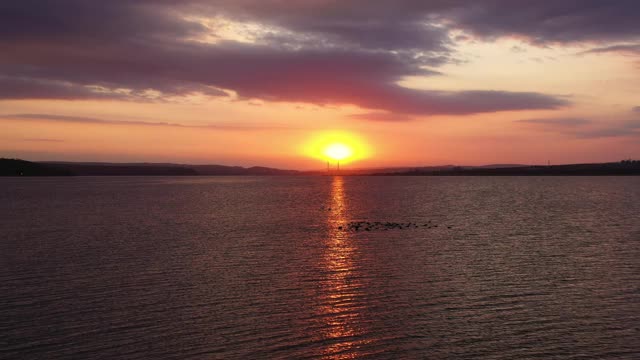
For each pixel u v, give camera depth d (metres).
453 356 20.70
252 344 21.86
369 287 30.39
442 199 113.19
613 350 21.06
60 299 27.86
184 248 44.31
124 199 115.94
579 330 23.17
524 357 20.55
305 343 21.98
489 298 28.00
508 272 34.12
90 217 73.12
